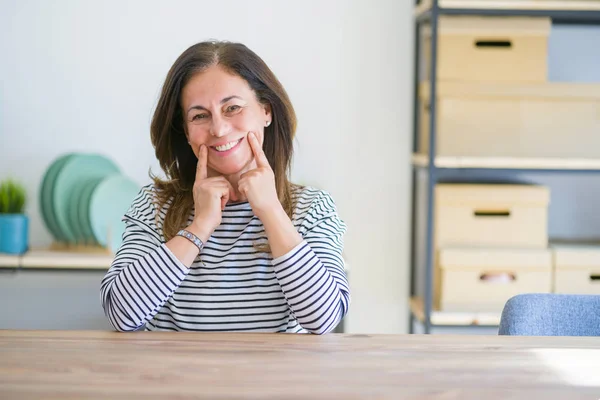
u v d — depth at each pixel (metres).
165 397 0.96
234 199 1.54
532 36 2.73
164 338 1.23
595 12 2.67
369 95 3.01
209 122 1.50
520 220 2.76
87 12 2.92
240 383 1.01
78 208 2.73
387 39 2.99
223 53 1.51
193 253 1.43
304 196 1.59
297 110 3.00
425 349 1.19
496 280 2.74
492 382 1.04
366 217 3.06
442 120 2.73
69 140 2.95
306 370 1.07
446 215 2.75
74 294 3.02
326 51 2.98
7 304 3.01
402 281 3.10
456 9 2.66
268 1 2.96
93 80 2.94
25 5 2.90
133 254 1.53
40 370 1.06
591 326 1.55
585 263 2.74
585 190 3.11
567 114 2.75
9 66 2.92
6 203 2.69
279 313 1.49
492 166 2.71
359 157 3.03
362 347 1.20
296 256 1.40
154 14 2.93
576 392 1.01
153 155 2.97
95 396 0.96
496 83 2.72
